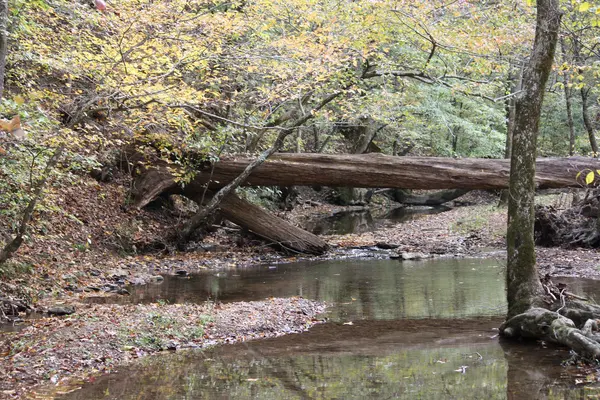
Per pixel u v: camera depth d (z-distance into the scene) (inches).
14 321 317.7
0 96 181.2
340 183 644.7
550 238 633.6
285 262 594.2
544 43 287.0
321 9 541.6
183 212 721.6
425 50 591.8
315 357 263.9
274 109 613.3
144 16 373.1
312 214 1144.8
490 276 482.9
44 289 399.2
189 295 412.8
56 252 477.1
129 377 234.5
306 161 641.0
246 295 414.9
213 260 592.4
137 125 469.4
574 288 404.5
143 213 658.2
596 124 984.3
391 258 614.5
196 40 401.7
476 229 781.3
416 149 1322.6
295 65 492.7
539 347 273.7
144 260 568.1
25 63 413.1
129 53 373.4
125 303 375.6
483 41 515.5
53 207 406.3
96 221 583.2
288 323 329.7
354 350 275.4
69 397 209.5
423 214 1117.1
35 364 243.4
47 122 318.7
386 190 1409.9
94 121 462.9
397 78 746.8
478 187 644.7
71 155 373.4
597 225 604.1
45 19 419.5
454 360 254.7
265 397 209.0
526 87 293.0
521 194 296.0
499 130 1263.5
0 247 389.4
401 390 215.2
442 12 537.6
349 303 387.9
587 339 251.4
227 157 639.1
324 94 658.8
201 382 227.5
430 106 922.1
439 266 547.5
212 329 309.6
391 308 370.9
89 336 279.1
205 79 507.8
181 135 611.2
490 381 223.6
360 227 913.5
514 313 293.4
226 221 771.4
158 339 285.9
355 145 1184.2
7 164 343.0
